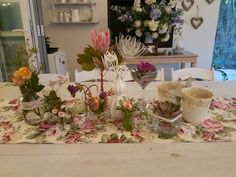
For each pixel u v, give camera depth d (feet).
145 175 2.21
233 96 4.14
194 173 2.23
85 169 2.31
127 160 2.44
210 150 2.59
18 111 3.61
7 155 2.54
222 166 2.33
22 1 8.38
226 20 11.64
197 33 10.78
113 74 3.38
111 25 10.36
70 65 11.40
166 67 10.33
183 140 2.80
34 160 2.45
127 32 9.89
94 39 2.94
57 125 3.12
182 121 3.19
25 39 8.73
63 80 4.75
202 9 10.41
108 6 10.32
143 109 3.37
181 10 9.39
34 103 3.17
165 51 9.91
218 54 12.38
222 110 3.58
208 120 3.25
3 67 9.27
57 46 11.09
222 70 12.64
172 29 9.92
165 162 2.40
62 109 3.18
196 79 5.46
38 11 9.27
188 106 3.07
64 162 2.42
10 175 2.24
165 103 2.97
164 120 2.84
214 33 10.84
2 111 3.62
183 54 9.57
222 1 11.24
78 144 2.73
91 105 3.09
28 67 3.18
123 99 3.19
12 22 9.02
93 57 3.04
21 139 2.84
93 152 2.58
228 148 2.63
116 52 3.18
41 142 2.78
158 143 2.74
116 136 2.88
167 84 3.47
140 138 2.84
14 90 4.49
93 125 3.14
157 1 9.27
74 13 10.23
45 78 5.07
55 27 10.78
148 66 3.32
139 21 8.90
